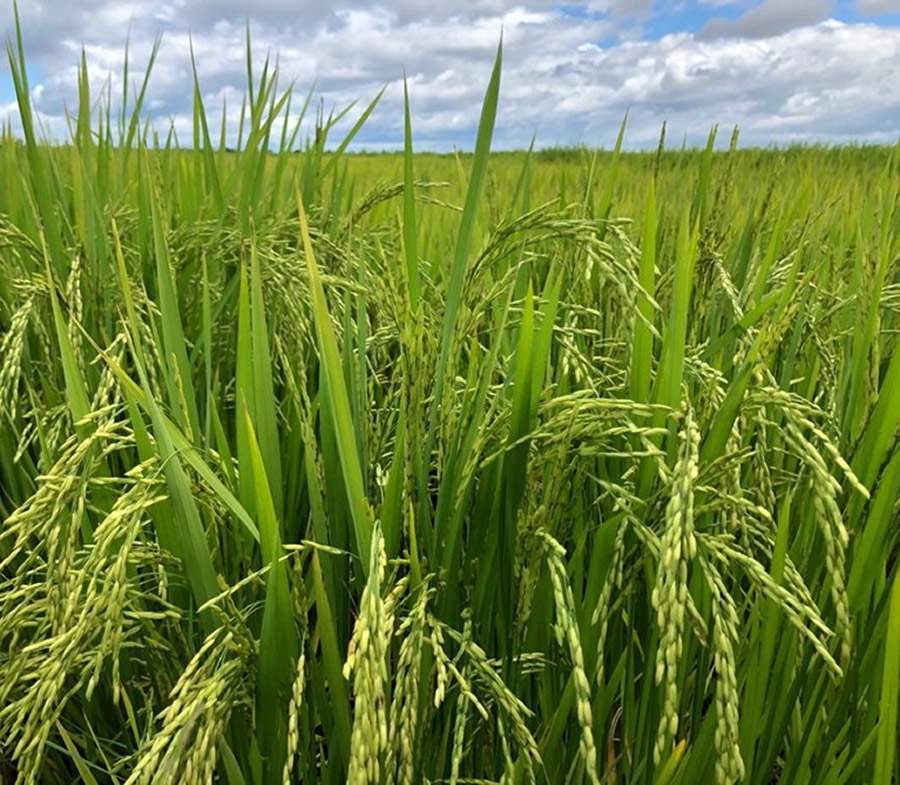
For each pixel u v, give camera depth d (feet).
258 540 1.76
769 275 2.81
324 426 1.94
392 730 1.38
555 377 2.60
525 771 1.75
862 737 1.95
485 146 1.83
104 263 2.97
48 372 2.89
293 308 2.55
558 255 2.83
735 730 1.31
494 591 1.98
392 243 3.72
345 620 1.98
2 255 3.57
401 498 1.80
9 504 3.01
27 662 1.75
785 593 1.39
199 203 4.19
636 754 2.05
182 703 1.48
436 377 1.88
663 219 3.71
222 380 3.11
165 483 1.72
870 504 2.04
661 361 1.98
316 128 4.20
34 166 3.25
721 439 1.83
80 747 2.46
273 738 1.77
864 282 2.37
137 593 1.80
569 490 1.97
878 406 1.90
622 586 1.85
